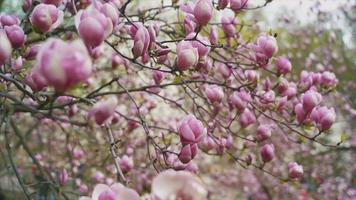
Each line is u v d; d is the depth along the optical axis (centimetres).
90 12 149
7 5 519
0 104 284
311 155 722
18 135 364
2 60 158
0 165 448
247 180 765
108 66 457
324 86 309
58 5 190
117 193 136
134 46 193
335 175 786
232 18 291
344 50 830
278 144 634
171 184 116
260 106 302
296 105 273
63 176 326
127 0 252
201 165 646
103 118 141
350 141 776
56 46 112
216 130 362
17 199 377
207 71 284
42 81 177
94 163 455
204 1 213
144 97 414
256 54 272
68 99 328
